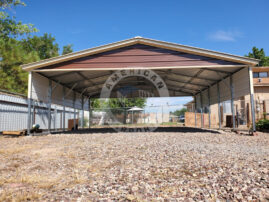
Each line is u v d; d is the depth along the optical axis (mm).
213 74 11594
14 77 14602
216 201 2070
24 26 16109
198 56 9273
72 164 3701
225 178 2746
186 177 2859
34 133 9555
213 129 12555
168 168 3324
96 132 10812
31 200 2184
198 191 2336
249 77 9086
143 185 2555
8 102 9859
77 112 18859
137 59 9445
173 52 9367
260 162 3578
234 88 10648
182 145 5625
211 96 14680
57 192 2398
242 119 14953
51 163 3807
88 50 9375
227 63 9156
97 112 26156
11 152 4934
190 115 17719
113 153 4668
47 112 12867
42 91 10555
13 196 2283
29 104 9305
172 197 2186
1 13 14844
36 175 3062
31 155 4570
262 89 17047
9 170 3357
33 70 9375
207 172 3059
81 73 11516
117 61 9469
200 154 4363
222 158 3951
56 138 8008
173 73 12461
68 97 14828
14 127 10219
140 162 3754
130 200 2119
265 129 10516
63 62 9461
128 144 5961
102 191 2389
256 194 2203
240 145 5676
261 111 13438
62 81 12719
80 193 2350
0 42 14391
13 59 14352
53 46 34594
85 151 4973
